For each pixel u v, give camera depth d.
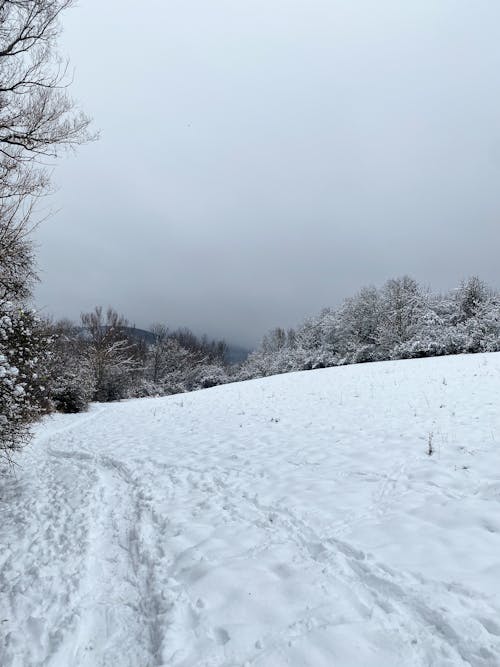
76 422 17.84
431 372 16.98
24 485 8.36
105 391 33.72
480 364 17.52
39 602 4.08
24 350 8.36
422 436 7.80
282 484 6.46
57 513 6.54
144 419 15.56
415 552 4.02
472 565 3.68
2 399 6.95
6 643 3.50
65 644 3.42
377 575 3.70
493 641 2.77
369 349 39.72
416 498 5.27
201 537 5.05
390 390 13.74
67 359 24.36
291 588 3.75
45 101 6.61
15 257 6.62
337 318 45.62
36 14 6.40
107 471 8.88
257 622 3.36
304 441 8.77
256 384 22.50
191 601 3.76
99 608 3.92
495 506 4.73
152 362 56.25
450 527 4.43
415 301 38.28
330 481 6.30
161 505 6.33
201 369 60.19
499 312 31.30
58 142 6.95
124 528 5.80
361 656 2.85
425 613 3.17
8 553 5.23
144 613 3.81
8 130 6.57
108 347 36.06
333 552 4.25
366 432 8.72
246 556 4.43
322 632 3.12
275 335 70.12
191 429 12.02
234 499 6.17
